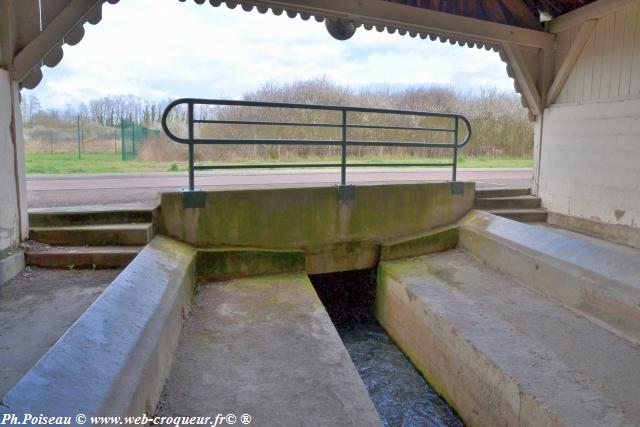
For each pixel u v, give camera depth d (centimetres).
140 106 1875
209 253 457
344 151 525
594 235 563
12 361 227
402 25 580
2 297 309
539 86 655
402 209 557
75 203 480
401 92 1734
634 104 520
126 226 418
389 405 364
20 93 376
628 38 531
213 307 389
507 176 864
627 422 232
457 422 340
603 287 358
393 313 477
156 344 242
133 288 292
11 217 361
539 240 467
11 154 361
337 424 238
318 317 370
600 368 286
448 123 1555
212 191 466
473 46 630
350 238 532
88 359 195
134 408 190
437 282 454
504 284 447
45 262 371
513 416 272
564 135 621
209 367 290
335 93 1623
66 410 157
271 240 496
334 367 294
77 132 1706
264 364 295
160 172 880
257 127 1488
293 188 501
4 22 347
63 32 376
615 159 545
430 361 389
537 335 334
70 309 291
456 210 599
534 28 648
